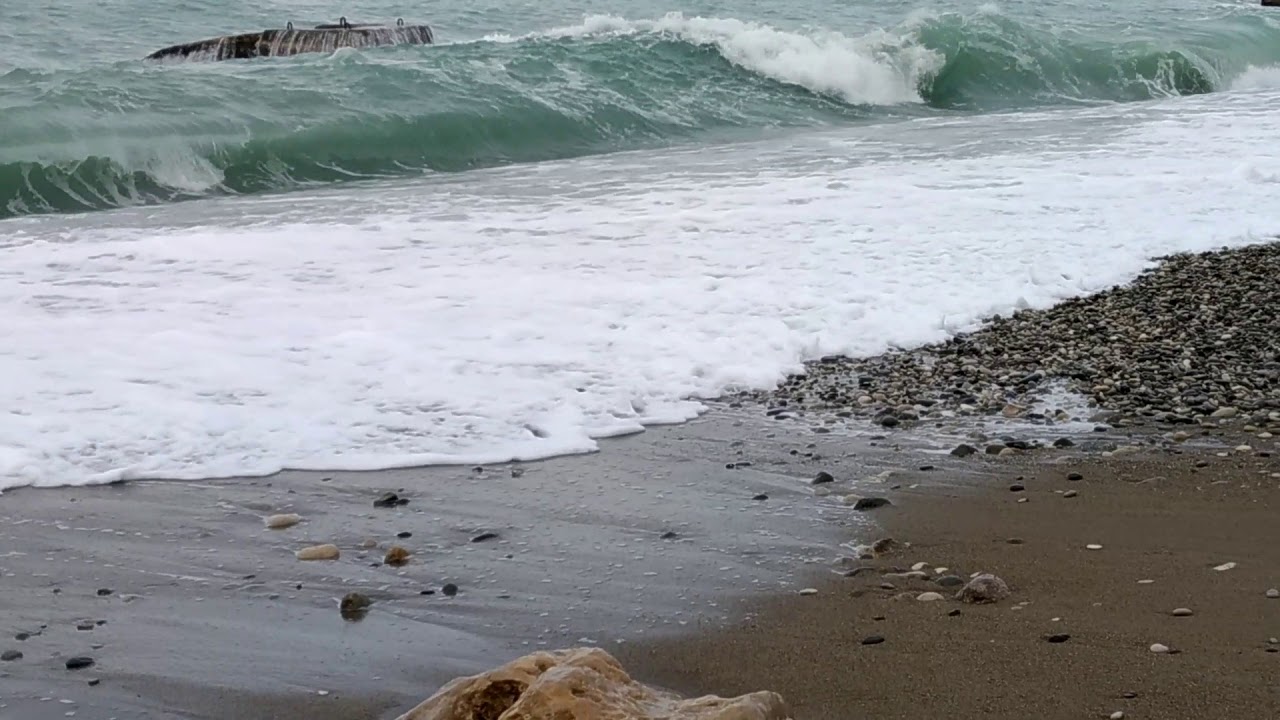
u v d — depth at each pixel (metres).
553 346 7.34
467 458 5.76
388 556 4.68
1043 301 8.38
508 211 11.33
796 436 6.10
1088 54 22.86
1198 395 6.63
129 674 3.82
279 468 5.63
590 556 4.70
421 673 3.84
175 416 6.16
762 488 5.42
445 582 4.48
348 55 17.67
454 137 15.84
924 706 3.51
